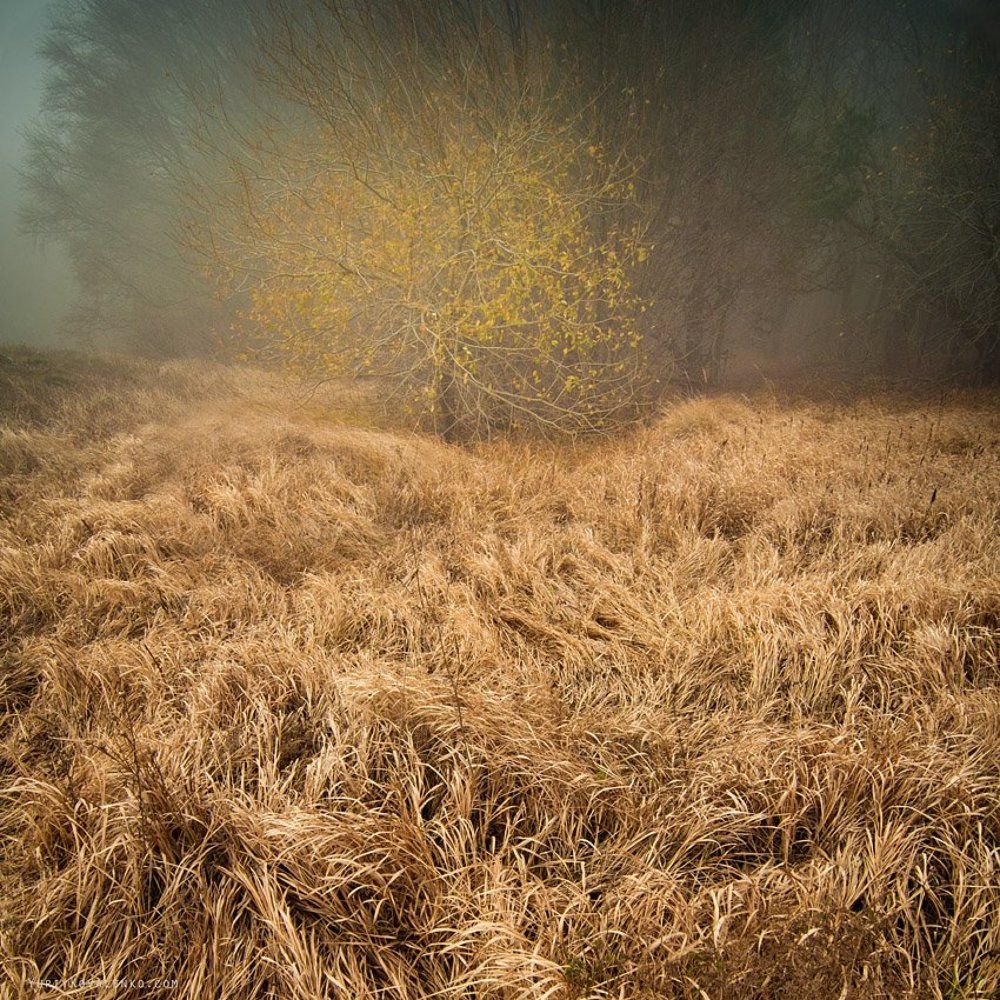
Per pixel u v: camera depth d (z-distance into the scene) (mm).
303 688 2920
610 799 2279
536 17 9344
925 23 13023
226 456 6602
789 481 5633
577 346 7898
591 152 8117
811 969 1557
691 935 1738
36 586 3852
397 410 9531
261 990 1765
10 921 1829
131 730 2475
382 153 7488
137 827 2029
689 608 3477
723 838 2104
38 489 5711
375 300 7777
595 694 2951
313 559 4355
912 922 1772
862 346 15094
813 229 11656
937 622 3139
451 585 3865
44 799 2236
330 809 2182
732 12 10117
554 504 5434
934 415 8211
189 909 1892
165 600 3850
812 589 3475
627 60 9750
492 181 7621
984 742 2324
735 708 2799
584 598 3793
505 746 2402
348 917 1859
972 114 10680
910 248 12039
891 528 4438
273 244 7727
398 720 2555
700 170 10680
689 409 8734
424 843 1997
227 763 2402
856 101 14789
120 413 8938
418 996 1744
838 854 1939
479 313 7883
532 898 1946
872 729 2494
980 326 11297
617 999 1604
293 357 8133
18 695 3004
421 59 7582
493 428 9039
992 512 4332
